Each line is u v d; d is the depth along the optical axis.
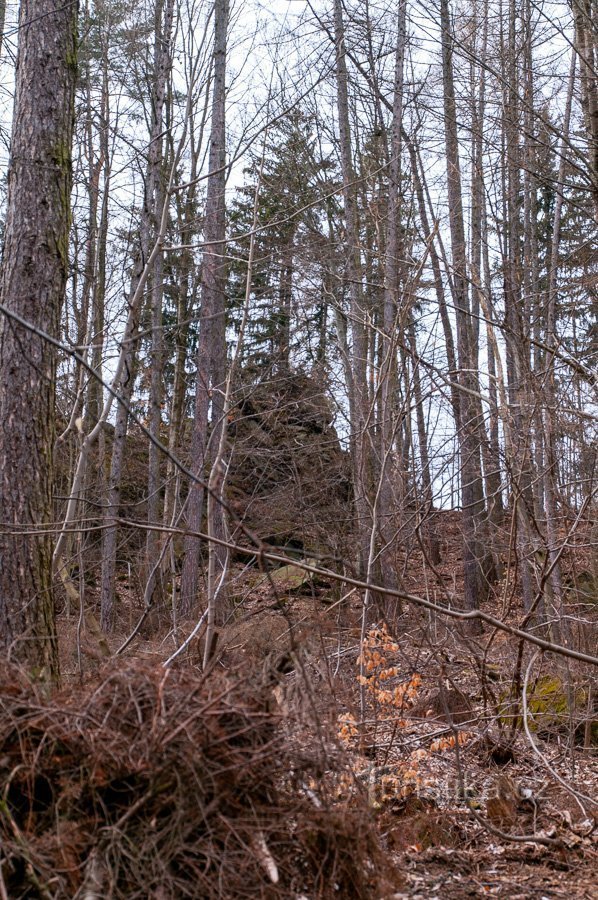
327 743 4.02
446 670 7.27
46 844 3.31
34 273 5.64
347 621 8.76
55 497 5.62
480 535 10.59
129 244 15.69
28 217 5.71
